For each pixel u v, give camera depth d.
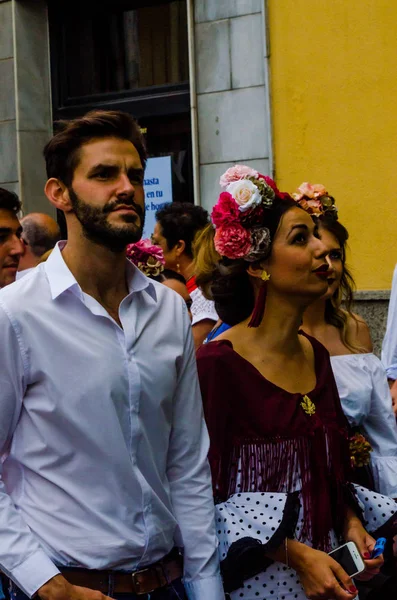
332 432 3.17
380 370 4.01
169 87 8.27
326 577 2.88
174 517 2.85
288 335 3.21
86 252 2.75
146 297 2.88
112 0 8.48
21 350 2.64
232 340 3.22
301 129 7.32
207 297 4.14
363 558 3.04
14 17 8.45
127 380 2.71
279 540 2.93
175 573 2.86
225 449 3.07
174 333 2.89
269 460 3.06
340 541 3.21
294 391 3.19
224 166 7.63
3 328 2.62
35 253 6.36
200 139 7.73
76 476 2.64
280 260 3.16
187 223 5.77
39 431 2.65
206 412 3.08
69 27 8.69
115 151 2.75
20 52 8.49
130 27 8.46
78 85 8.70
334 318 4.13
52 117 8.73
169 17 8.27
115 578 2.66
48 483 2.66
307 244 3.18
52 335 2.66
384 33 6.96
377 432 3.94
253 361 3.18
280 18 7.33
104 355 2.68
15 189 8.55
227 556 2.97
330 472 3.14
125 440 2.70
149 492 2.72
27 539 2.59
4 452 2.71
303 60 7.27
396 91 6.95
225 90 7.59
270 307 3.21
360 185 7.12
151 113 8.35
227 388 3.10
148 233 8.45
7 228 4.55
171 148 8.34
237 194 3.16
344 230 4.11
